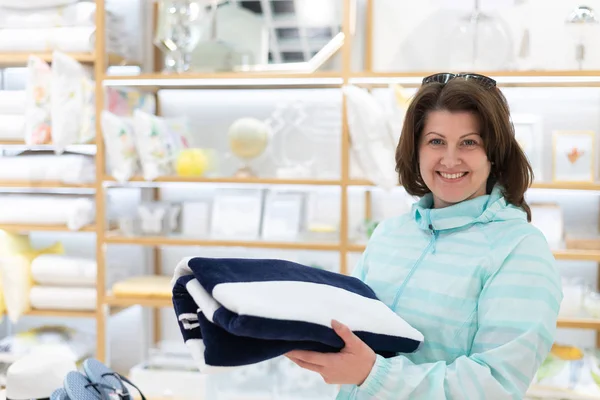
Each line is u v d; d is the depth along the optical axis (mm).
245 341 1021
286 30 2686
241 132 2650
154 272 3018
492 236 1174
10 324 3148
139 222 2740
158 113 3000
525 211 1265
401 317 1220
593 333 2729
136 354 3023
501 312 1075
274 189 2781
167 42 2633
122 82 2609
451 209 1225
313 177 2643
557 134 2469
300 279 1142
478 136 1178
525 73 2307
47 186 2697
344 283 1211
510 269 1103
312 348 1052
